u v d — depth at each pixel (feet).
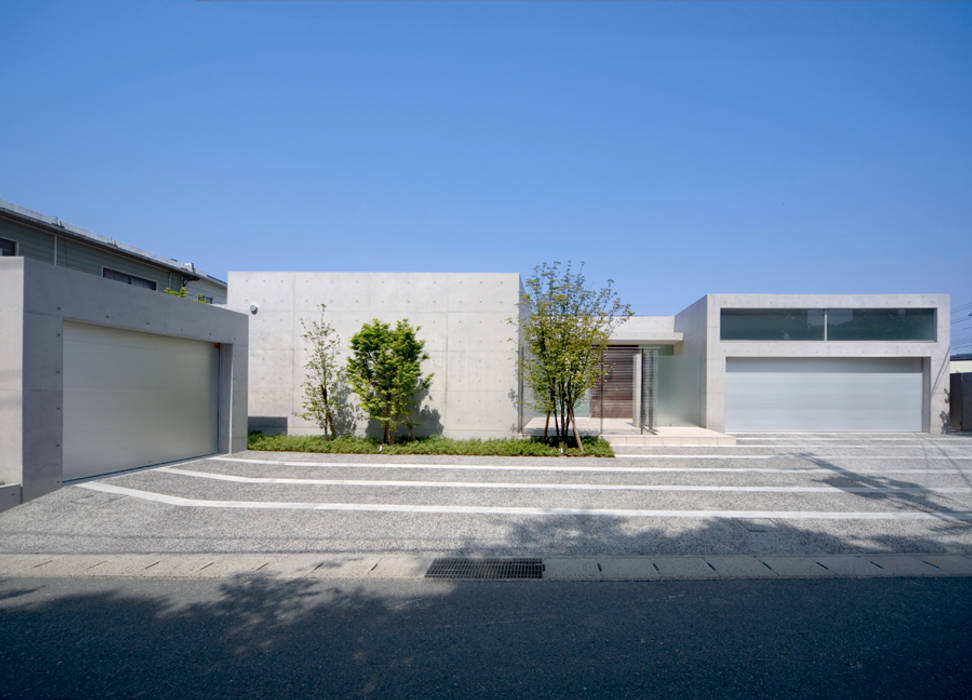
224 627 10.98
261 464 28.91
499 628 10.91
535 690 8.66
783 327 46.85
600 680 8.95
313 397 37.17
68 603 12.21
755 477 26.53
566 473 27.30
